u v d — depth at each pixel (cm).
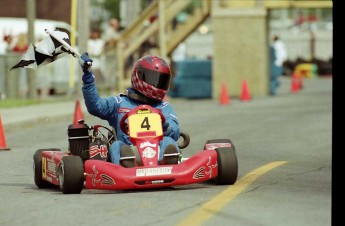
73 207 2706
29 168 3922
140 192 2942
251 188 3003
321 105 7238
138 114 3012
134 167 2897
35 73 8181
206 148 3102
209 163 2958
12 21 8988
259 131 5322
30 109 7062
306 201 2722
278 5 8562
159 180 2869
